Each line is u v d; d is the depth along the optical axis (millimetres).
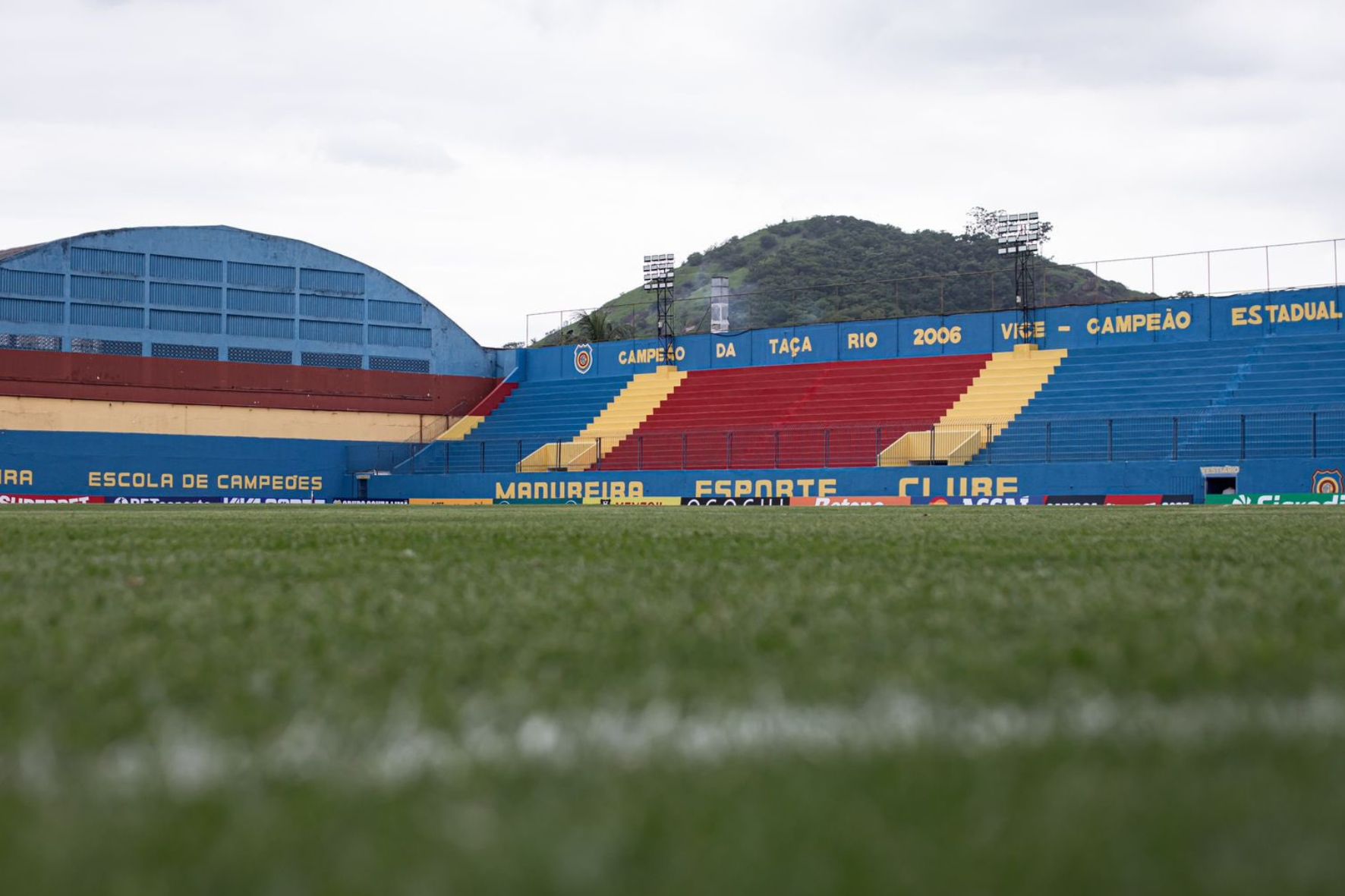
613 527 12898
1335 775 2066
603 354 50094
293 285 47625
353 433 48625
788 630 3869
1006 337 42219
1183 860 1657
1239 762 2162
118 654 3428
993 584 5566
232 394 46281
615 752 2262
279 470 47125
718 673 3059
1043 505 34531
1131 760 2178
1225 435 35281
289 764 2180
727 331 49031
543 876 1613
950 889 1572
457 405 51156
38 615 4418
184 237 45500
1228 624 3994
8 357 42156
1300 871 1614
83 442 43406
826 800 1947
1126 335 40406
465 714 2570
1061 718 2512
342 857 1689
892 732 2404
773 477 39219
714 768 2150
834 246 107875
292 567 6742
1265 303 38375
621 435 45031
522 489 43906
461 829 1798
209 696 2799
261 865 1667
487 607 4609
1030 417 39469
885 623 4070
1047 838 1743
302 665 3219
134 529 12781
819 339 45750
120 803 1957
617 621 4152
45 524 14477
